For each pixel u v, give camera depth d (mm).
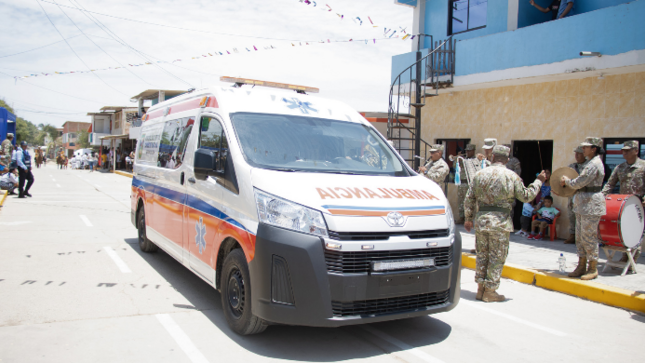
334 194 3918
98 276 5957
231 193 4297
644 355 4098
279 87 6012
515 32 9305
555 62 8602
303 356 3844
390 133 11172
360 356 3891
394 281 3809
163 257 7152
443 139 12102
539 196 9703
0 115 17297
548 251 8047
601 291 5660
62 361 3549
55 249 7438
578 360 3957
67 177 28688
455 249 4258
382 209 3914
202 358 3711
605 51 7855
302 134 4848
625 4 7578
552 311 5297
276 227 3760
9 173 14906
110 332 4148
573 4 9617
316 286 3602
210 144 4930
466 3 11711
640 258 7527
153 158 6871
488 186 5352
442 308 4133
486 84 10219
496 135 10688
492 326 4750
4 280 5598
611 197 6473
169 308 4855
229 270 4254
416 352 4023
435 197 4430
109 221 10648
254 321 3971
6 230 8922
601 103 8781
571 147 9250
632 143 6910
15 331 4078
